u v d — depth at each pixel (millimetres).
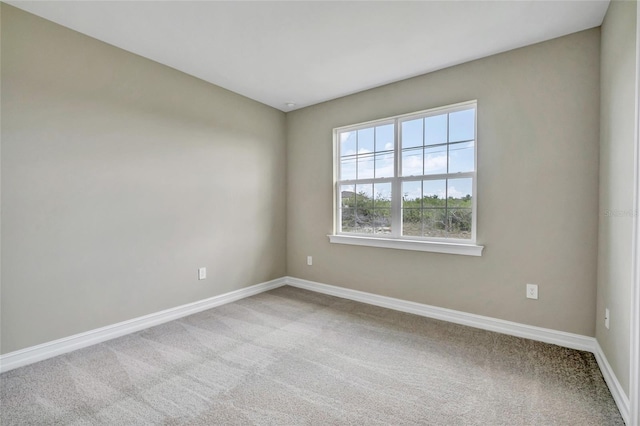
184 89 2951
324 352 2252
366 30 2229
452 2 1914
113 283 2488
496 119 2566
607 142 1950
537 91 2387
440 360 2127
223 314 3033
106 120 2428
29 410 1608
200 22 2146
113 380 1889
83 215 2316
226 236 3379
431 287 2947
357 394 1754
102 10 2008
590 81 2186
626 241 1586
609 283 1875
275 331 2625
